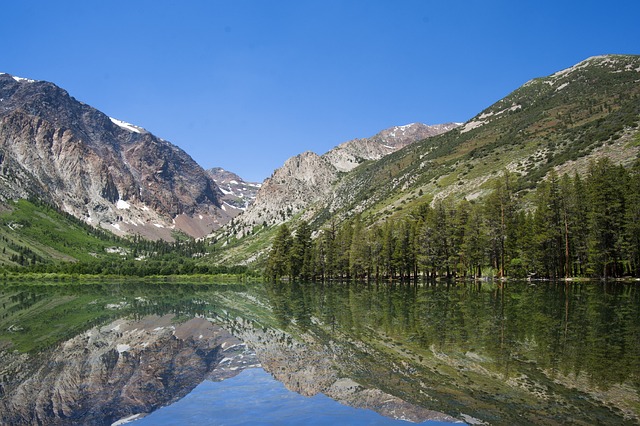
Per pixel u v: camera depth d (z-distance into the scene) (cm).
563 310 4797
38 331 4853
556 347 3008
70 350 3744
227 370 2881
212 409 2097
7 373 2956
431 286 10025
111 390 2511
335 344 3534
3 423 2036
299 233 16250
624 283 8431
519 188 14375
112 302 8712
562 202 9906
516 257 11144
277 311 6112
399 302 6412
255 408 2083
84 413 2133
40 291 13200
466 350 3031
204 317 5828
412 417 1883
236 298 8925
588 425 1736
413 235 13050
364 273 15075
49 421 2045
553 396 2064
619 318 4162
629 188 9075
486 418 1841
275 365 2955
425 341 3406
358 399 2150
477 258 11406
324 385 2405
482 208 12356
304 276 16012
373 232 14625
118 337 4375
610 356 2736
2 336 4519
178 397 2327
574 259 10006
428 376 2470
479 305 5584
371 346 3366
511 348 3025
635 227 8431
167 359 3334
